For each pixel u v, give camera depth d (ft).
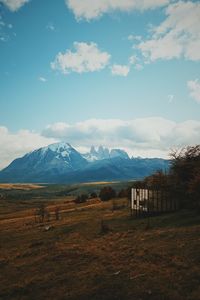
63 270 79.05
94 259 85.05
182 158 160.56
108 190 327.26
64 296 61.93
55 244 114.93
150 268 70.38
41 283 71.46
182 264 69.21
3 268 90.74
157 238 97.86
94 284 65.82
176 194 156.87
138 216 161.99
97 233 126.52
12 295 67.05
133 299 56.44
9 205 604.49
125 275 68.18
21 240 141.90
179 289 57.16
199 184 133.08
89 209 243.60
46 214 234.79
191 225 110.63
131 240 101.86
